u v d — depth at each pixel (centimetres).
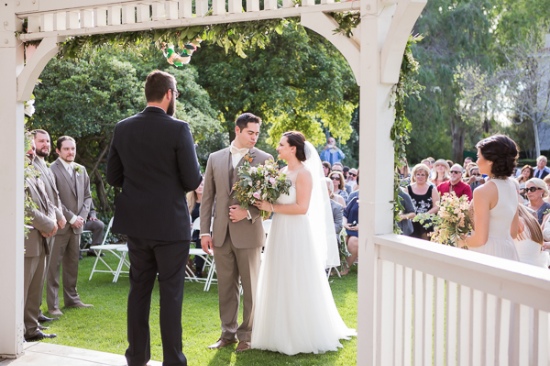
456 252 307
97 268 940
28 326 536
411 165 2991
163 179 419
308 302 500
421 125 2827
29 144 509
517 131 3031
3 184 471
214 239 512
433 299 346
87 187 679
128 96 1170
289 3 389
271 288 502
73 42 457
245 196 495
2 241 472
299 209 499
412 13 337
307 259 504
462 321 307
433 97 2791
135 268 432
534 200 679
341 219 863
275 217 509
